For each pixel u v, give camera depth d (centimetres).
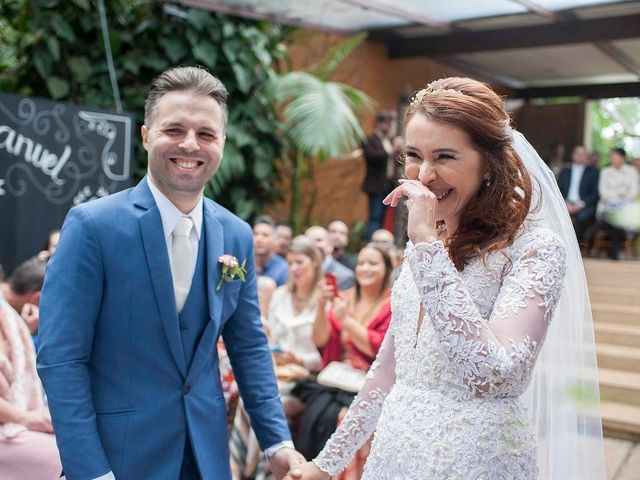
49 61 610
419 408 167
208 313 200
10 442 285
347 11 698
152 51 660
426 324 171
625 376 495
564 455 189
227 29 665
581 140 1195
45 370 181
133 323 189
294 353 415
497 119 168
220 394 206
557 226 188
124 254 189
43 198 454
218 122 196
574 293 189
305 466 202
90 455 178
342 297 378
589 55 964
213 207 213
